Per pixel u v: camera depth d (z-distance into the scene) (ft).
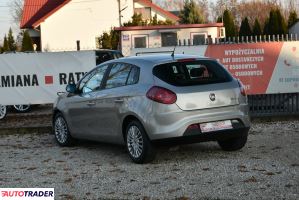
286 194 22.07
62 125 36.32
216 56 44.27
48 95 48.49
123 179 25.86
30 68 48.42
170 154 31.27
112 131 31.24
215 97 28.30
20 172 28.40
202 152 31.50
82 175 27.12
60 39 146.41
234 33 145.07
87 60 48.16
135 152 29.17
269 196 21.91
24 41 142.72
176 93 27.68
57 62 48.32
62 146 36.37
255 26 138.31
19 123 51.08
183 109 27.63
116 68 31.65
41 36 145.59
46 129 43.27
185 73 28.60
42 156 32.89
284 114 44.32
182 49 44.06
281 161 28.12
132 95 29.12
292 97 44.75
